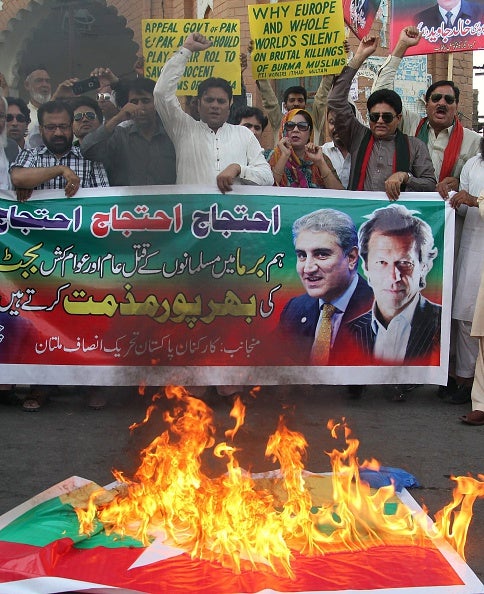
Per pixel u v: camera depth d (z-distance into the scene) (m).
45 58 11.55
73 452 4.29
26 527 3.06
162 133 5.45
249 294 5.19
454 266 5.54
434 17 7.02
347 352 5.30
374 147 5.46
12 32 11.62
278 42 6.62
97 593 2.58
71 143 5.29
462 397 5.43
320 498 3.41
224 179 5.10
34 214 5.13
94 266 5.13
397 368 5.34
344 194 5.26
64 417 4.97
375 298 5.32
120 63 11.40
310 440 4.55
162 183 5.45
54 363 5.14
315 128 6.78
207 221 5.15
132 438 4.53
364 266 5.30
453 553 2.95
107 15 11.39
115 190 5.13
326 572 2.77
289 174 5.58
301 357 5.25
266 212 5.20
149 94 5.33
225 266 5.17
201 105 5.25
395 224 5.30
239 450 4.32
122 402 5.31
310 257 5.23
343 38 6.46
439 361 5.37
